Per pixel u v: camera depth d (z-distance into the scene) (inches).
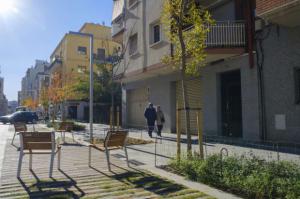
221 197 215.9
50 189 245.9
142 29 864.3
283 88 516.1
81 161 374.3
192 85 751.7
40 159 390.9
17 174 291.9
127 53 958.4
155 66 780.6
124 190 240.4
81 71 2105.1
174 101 827.4
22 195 230.4
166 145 536.7
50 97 1518.2
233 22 593.3
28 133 305.1
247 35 579.5
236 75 629.9
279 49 523.5
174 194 226.2
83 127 981.2
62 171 313.7
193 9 356.2
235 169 249.0
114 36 1080.2
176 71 797.2
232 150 436.1
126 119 1089.4
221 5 666.8
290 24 493.0
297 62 495.2
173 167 313.3
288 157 374.3
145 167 329.1
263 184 209.0
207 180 254.2
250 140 552.4
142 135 747.4
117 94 1498.5
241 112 611.8
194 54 365.7
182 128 792.3
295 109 497.0
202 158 299.6
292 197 191.8
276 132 526.9
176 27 358.3
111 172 306.5
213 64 661.9
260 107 553.6
